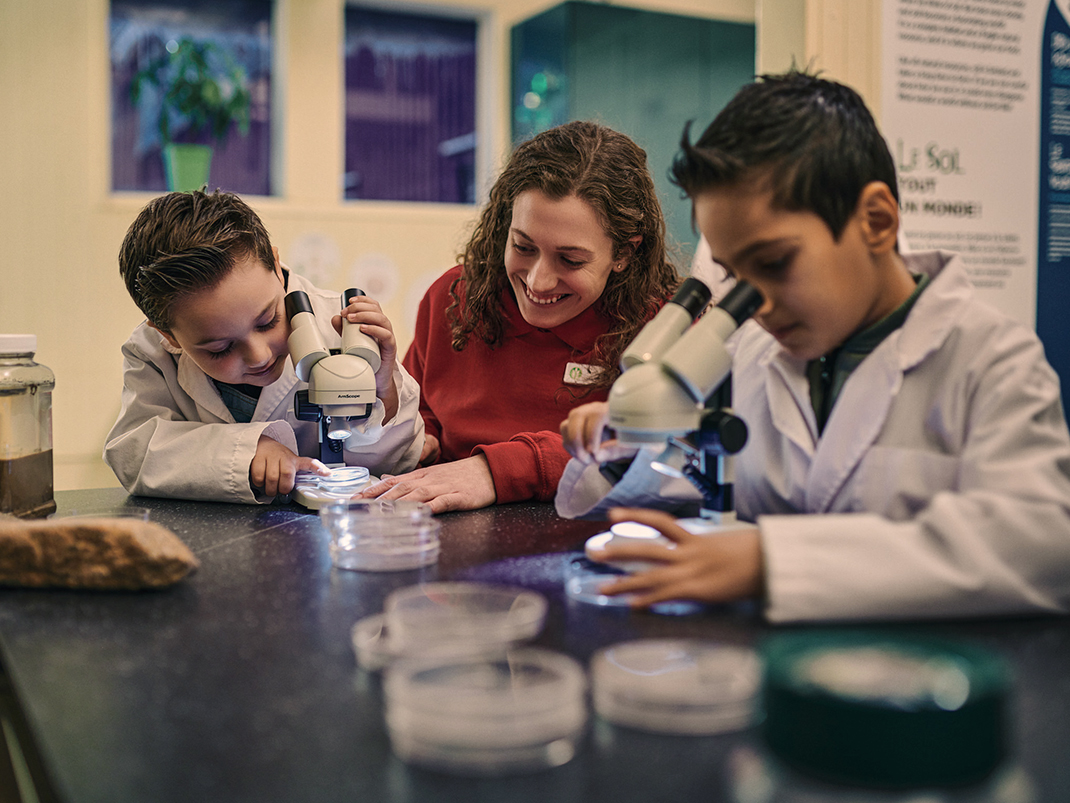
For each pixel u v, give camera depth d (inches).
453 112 172.6
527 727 19.6
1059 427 32.2
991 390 33.1
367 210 156.9
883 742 17.9
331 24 155.8
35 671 25.3
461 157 173.9
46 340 140.3
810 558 27.4
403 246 159.3
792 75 35.1
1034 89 69.6
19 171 137.6
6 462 44.5
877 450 36.5
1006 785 18.1
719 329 32.1
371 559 36.3
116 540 33.0
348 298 53.3
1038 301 71.2
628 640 26.7
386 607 30.9
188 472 52.4
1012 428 31.4
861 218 33.0
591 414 38.2
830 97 33.8
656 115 157.8
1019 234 70.0
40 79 137.9
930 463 35.1
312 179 156.7
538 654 23.9
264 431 54.2
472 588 29.5
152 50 152.8
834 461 37.4
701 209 33.0
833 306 32.9
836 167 31.7
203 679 24.5
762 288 32.9
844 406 37.4
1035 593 27.3
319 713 22.1
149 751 20.2
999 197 69.1
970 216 68.2
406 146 169.6
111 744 20.6
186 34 154.5
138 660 26.1
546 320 58.7
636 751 19.9
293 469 51.9
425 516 39.2
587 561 36.6
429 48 169.8
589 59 150.6
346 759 19.7
